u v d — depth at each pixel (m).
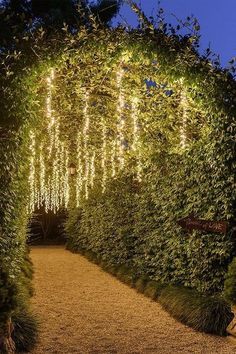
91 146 13.52
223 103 7.85
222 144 8.12
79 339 7.61
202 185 8.93
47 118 10.45
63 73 8.77
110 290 12.45
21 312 7.31
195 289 9.35
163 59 7.64
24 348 6.82
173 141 10.14
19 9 12.58
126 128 11.24
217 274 8.56
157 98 9.52
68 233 25.77
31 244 29.89
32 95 7.36
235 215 8.31
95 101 10.30
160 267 11.30
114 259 15.77
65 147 14.24
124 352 6.91
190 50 7.68
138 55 7.62
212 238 8.63
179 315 8.76
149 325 8.53
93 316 9.32
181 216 9.95
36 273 15.91
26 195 9.03
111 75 8.91
